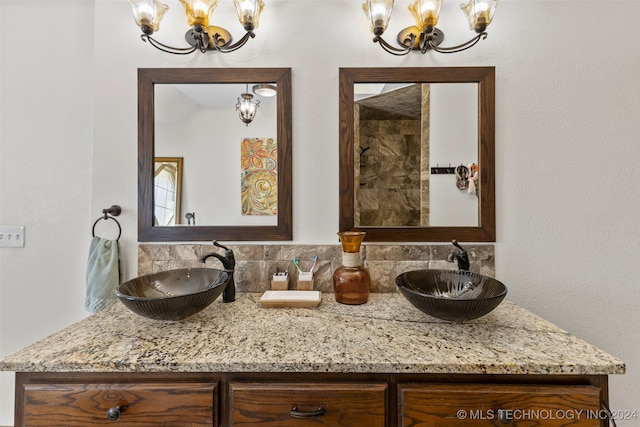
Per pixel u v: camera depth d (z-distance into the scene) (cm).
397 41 128
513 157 126
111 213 126
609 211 124
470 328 91
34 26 139
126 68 128
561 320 124
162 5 114
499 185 126
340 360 72
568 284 125
